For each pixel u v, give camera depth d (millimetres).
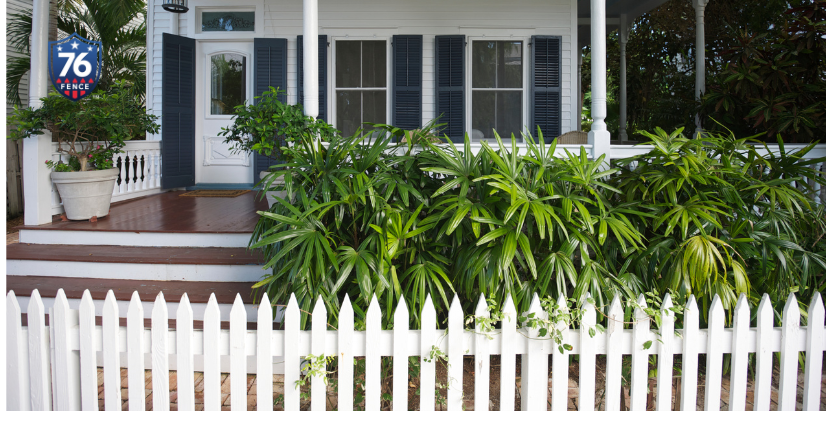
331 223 3031
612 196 3283
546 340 2260
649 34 13383
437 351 2189
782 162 3336
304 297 2646
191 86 7586
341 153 3072
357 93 7312
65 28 8633
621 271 2773
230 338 2236
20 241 4848
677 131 3252
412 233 2646
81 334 2277
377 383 2227
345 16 7234
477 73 7254
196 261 4246
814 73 5414
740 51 6156
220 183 7941
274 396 3148
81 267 4336
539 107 7176
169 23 7504
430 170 2744
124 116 5488
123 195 6562
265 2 7387
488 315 2254
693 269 2494
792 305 2281
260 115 4789
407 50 7137
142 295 3877
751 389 3309
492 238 2428
